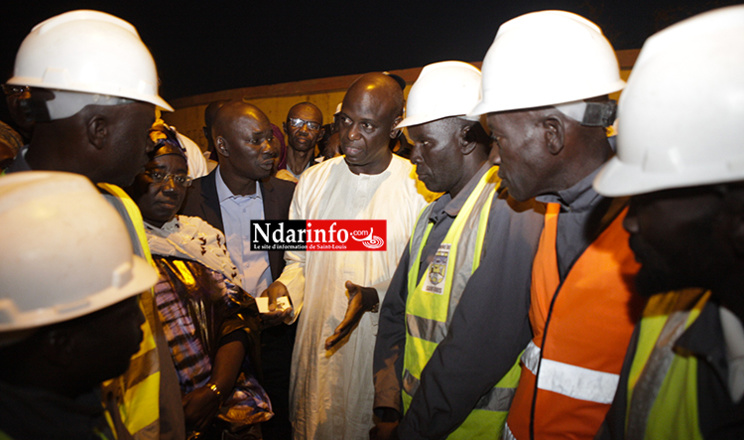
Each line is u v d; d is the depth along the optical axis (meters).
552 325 0.99
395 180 1.98
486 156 1.42
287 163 3.82
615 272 0.90
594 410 0.94
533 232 1.13
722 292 0.61
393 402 1.46
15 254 0.63
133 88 1.02
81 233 0.68
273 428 2.49
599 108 0.92
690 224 0.59
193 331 1.50
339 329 1.65
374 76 1.83
